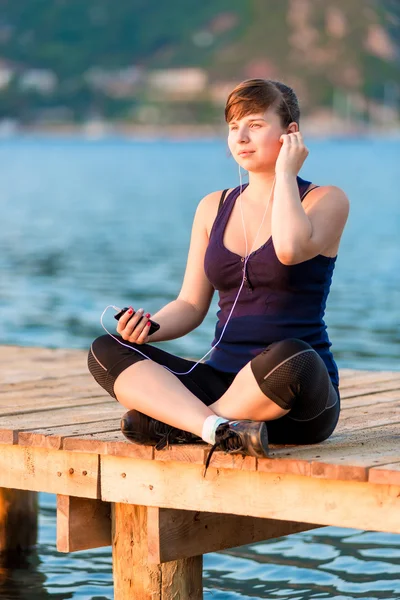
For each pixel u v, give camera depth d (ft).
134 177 272.10
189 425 17.60
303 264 18.13
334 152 539.70
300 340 17.37
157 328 18.69
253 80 18.76
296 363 17.04
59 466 19.20
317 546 26.25
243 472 17.40
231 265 18.54
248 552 25.90
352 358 48.73
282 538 26.91
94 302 68.44
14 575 24.56
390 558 25.27
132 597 18.83
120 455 18.31
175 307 19.85
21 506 25.98
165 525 18.26
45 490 19.40
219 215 19.21
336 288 73.61
